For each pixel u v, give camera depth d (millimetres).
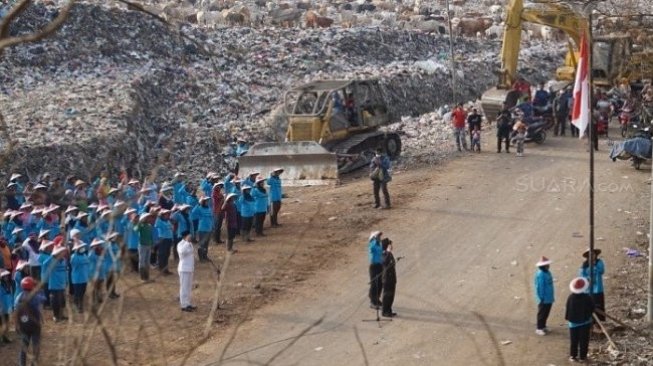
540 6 44625
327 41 62406
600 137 40812
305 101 37500
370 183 35625
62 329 21391
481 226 29531
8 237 26109
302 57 59156
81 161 37688
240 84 52781
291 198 33969
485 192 33219
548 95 42594
